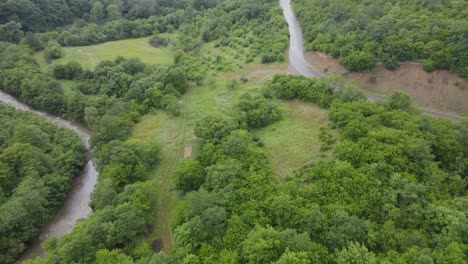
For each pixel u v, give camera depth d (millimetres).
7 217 65750
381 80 96188
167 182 74000
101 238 56031
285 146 73812
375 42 98562
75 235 58250
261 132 80438
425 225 48719
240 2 159375
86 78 125438
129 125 91812
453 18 92812
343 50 101875
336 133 73688
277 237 47062
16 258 67000
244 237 50594
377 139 62688
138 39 162750
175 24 171000
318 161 66812
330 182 56625
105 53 146875
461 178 59312
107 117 90562
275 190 57469
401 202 52281
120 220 56781
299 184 61469
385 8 109938
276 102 87812
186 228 54156
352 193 54531
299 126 80312
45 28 166250
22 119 101938
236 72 114312
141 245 56438
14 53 132125
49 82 117688
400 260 42719
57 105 112875
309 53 115688
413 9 104188
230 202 56281
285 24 131250
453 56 85312
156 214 65938
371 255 43281
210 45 140125
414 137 62688
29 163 78812
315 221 49094
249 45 129125
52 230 73938
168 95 101312
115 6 179125
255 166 63750
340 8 118188
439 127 67438
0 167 76312
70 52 147375
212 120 79375
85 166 93938
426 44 90625
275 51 116062
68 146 94375
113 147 77688
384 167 56406
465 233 46219
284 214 51750
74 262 52469
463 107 83500
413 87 91188
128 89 109750
